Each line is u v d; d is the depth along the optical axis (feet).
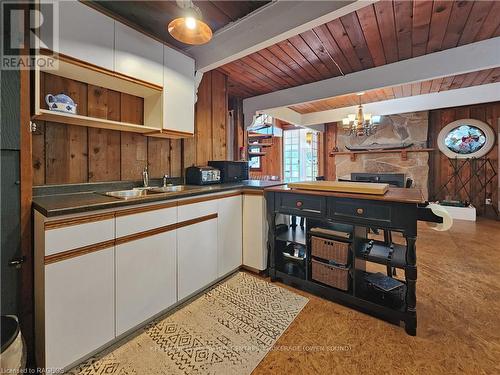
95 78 5.90
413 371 4.19
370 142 19.48
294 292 6.88
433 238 11.69
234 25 7.04
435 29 7.14
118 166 6.97
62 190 5.80
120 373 4.19
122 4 6.01
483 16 6.52
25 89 4.48
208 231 6.92
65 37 4.89
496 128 15.70
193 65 7.80
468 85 12.41
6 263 4.34
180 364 4.39
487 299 6.36
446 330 5.22
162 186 8.00
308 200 6.52
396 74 9.32
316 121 17.72
